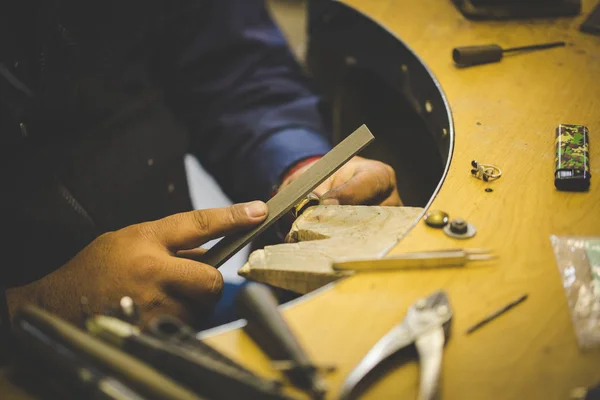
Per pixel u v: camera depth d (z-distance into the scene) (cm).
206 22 157
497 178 93
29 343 64
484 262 79
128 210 143
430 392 63
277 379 65
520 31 133
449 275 78
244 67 158
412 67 127
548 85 116
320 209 95
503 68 122
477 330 71
